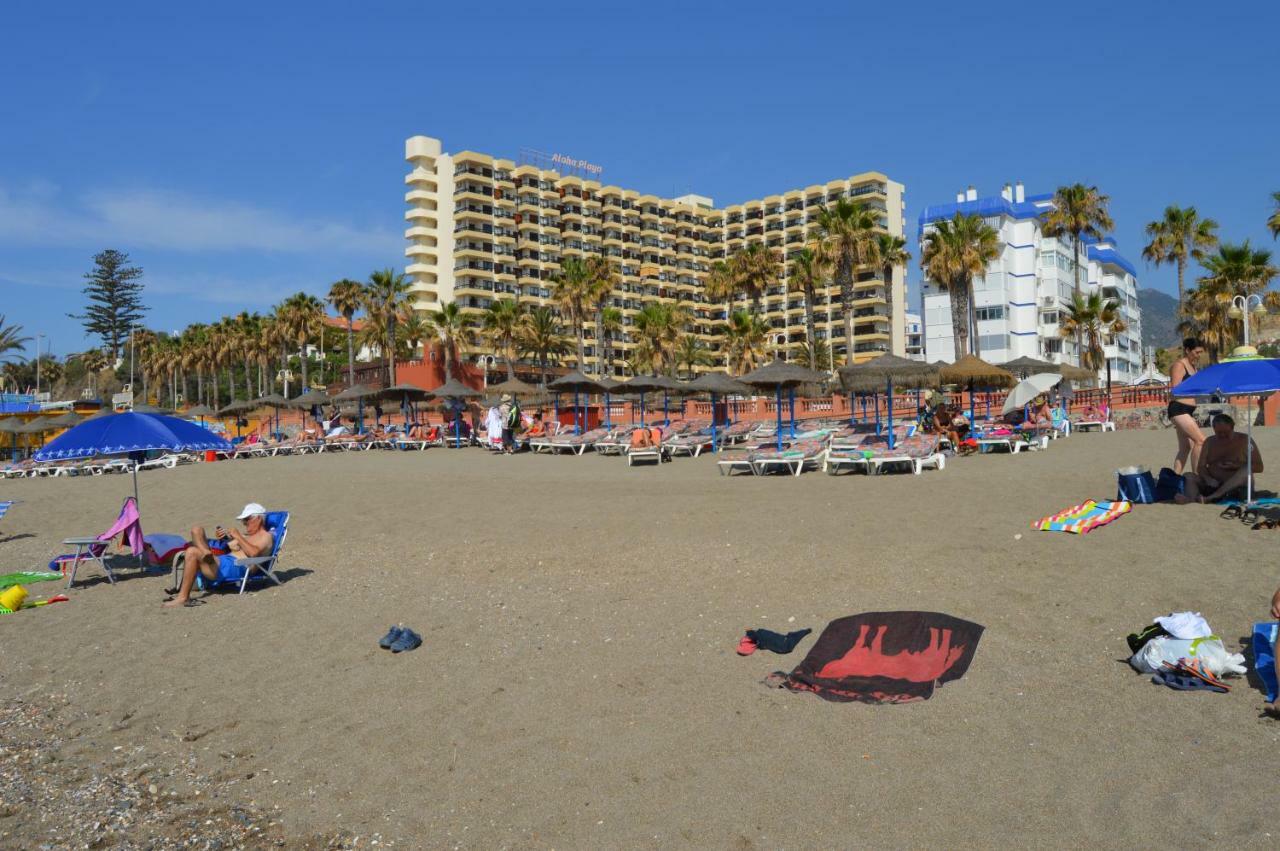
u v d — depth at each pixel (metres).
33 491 22.30
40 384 107.94
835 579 7.41
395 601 7.91
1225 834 3.34
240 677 6.09
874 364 17.92
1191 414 9.98
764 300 118.12
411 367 62.47
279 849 3.76
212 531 13.49
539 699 5.26
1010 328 72.81
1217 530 8.10
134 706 5.67
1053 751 4.14
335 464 25.03
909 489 12.81
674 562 8.55
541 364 81.56
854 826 3.60
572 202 110.69
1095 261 84.44
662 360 77.31
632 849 3.54
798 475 16.27
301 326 75.69
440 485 16.86
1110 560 7.32
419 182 101.69
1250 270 41.62
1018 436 19.42
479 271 99.62
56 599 8.92
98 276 99.38
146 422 9.40
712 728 4.66
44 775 4.65
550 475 18.39
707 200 133.88
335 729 5.04
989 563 7.54
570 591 7.80
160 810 4.19
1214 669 4.85
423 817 3.95
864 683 5.07
